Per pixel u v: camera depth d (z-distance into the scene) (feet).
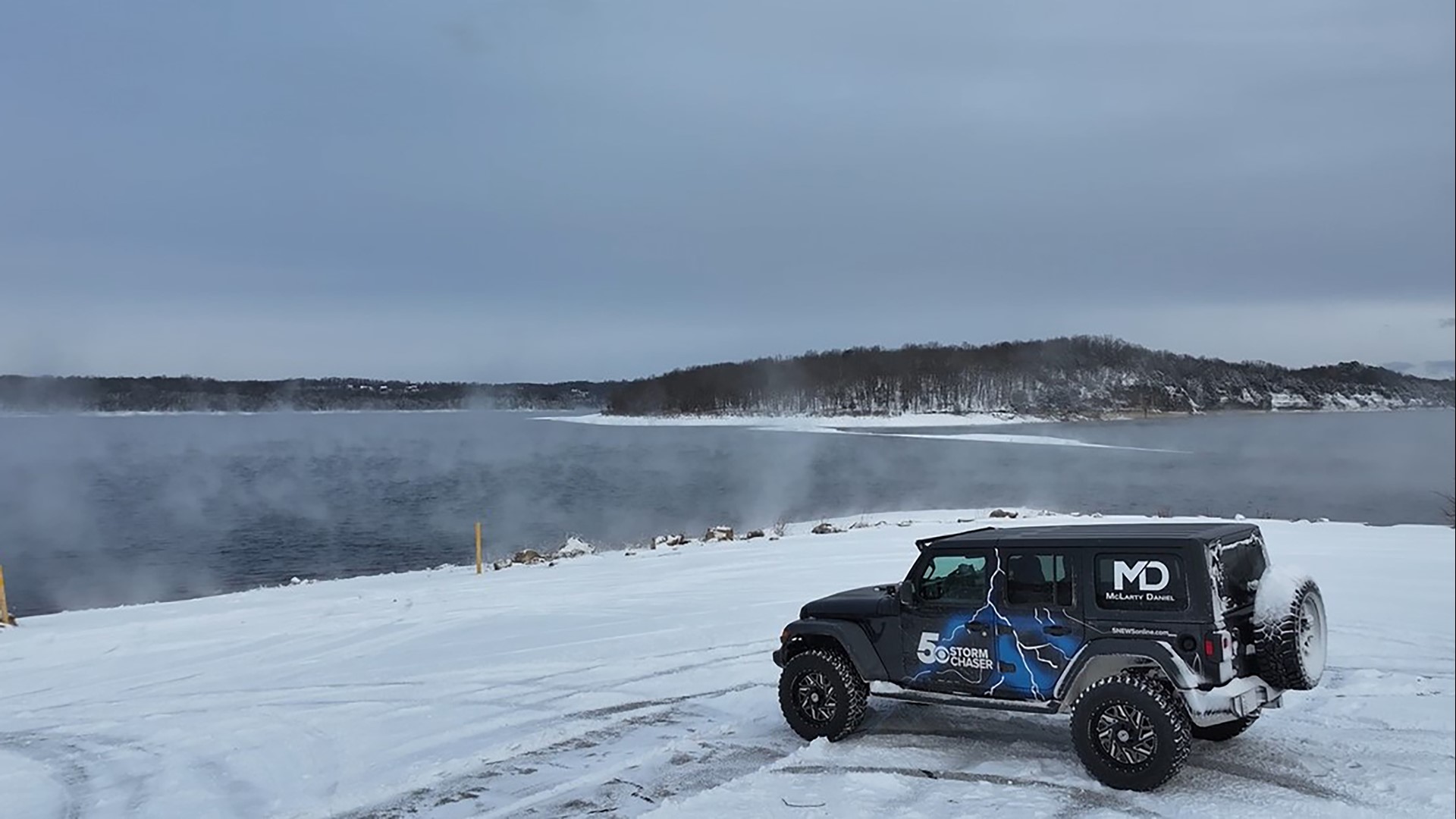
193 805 24.99
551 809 23.43
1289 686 22.79
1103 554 23.63
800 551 70.59
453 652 42.19
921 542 26.23
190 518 130.82
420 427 538.06
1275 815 20.94
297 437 406.21
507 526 119.96
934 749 26.40
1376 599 44.32
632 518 126.00
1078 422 447.83
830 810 22.18
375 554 99.09
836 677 27.07
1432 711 28.07
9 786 27.09
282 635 48.03
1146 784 22.45
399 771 26.73
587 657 40.09
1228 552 23.54
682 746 27.96
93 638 48.42
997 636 24.85
